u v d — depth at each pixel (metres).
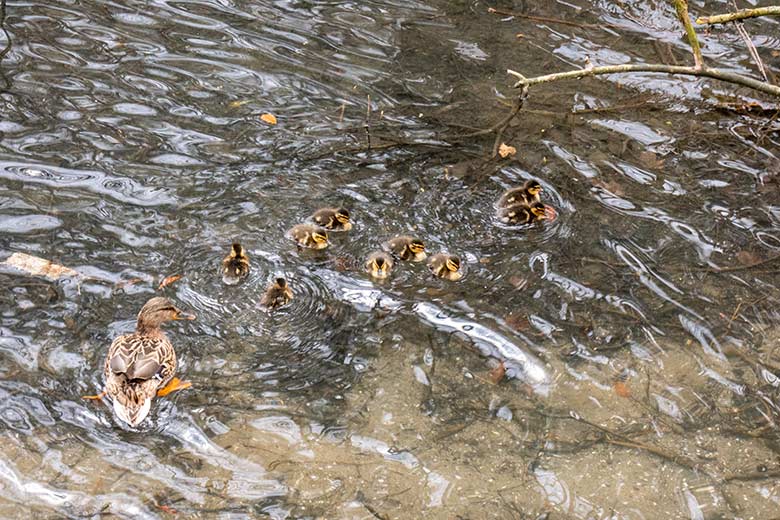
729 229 7.49
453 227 7.45
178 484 6.56
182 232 7.32
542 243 7.39
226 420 6.72
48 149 7.65
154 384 6.73
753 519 6.59
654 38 8.63
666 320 7.11
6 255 7.16
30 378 6.77
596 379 6.92
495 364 6.95
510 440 6.74
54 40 8.32
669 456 6.73
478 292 7.18
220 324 7.00
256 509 6.52
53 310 6.98
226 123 7.88
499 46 8.54
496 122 8.00
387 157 7.75
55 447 6.61
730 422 6.83
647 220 7.52
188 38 8.43
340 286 7.17
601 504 6.60
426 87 8.21
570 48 8.54
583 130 7.98
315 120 7.95
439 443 6.72
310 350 6.95
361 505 6.55
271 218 7.42
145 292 7.07
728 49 8.56
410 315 7.08
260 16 8.66
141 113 7.89
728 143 7.96
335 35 8.55
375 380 6.87
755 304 7.18
